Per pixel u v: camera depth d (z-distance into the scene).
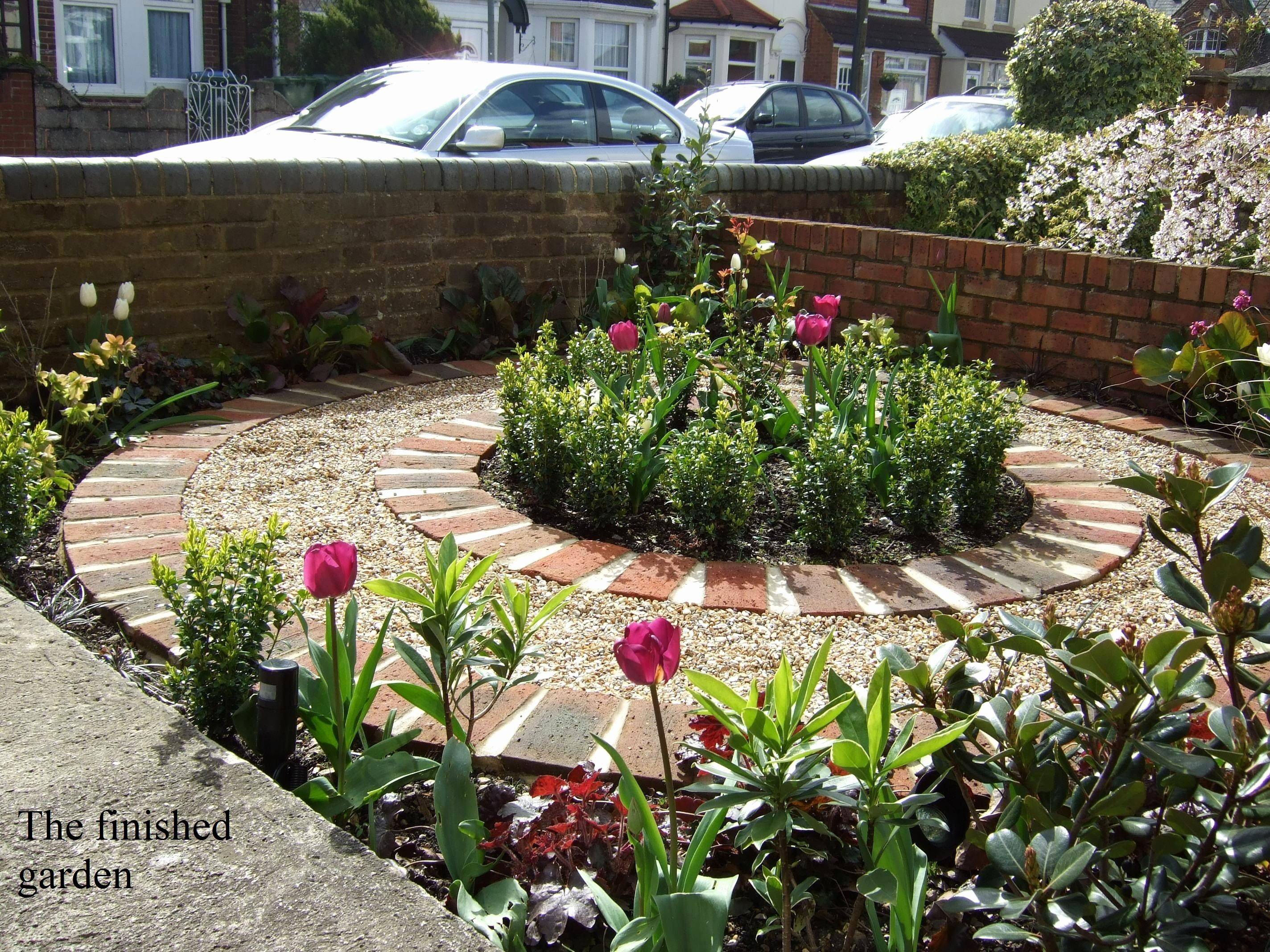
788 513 3.96
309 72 20.78
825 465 3.53
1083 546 3.67
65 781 1.98
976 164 8.88
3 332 4.68
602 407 3.81
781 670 1.68
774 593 3.27
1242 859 1.58
